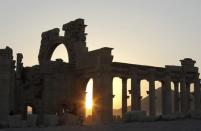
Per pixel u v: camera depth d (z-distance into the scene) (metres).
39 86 74.12
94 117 69.12
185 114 55.38
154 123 46.44
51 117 58.00
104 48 69.88
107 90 69.06
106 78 69.31
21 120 54.53
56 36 79.44
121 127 43.59
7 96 53.16
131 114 54.41
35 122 56.09
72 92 75.00
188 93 85.12
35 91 74.88
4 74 53.22
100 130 40.91
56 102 72.75
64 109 74.06
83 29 76.69
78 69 75.00
